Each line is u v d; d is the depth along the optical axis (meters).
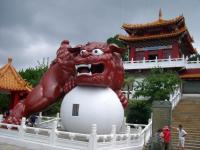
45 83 20.59
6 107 41.47
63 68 20.05
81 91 17.75
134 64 45.03
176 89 31.22
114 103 17.66
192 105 29.25
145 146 19.47
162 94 29.66
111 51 18.83
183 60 42.66
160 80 30.95
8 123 20.25
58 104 37.97
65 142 16.28
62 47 20.80
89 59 17.28
